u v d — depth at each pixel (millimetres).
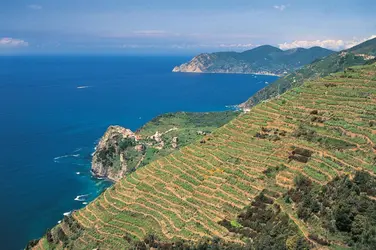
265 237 85875
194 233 102188
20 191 193875
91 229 119938
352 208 80750
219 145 140250
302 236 81750
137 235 110875
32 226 157750
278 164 115125
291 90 156750
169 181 130375
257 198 105125
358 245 74438
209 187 119000
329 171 101812
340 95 138250
